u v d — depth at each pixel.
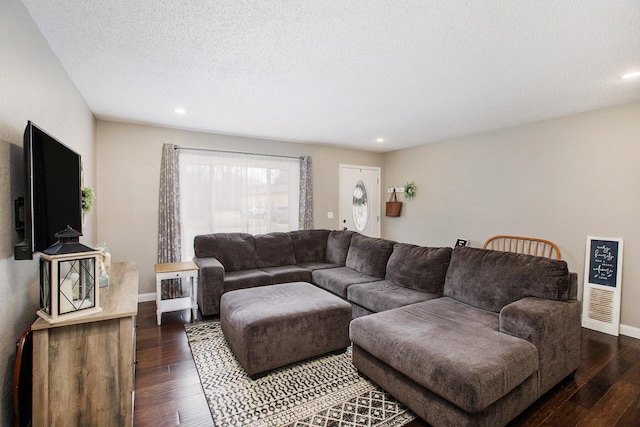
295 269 4.03
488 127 4.12
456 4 1.58
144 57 2.18
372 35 1.89
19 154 1.57
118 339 1.57
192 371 2.33
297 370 2.35
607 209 3.21
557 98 2.97
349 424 1.77
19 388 1.39
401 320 2.17
